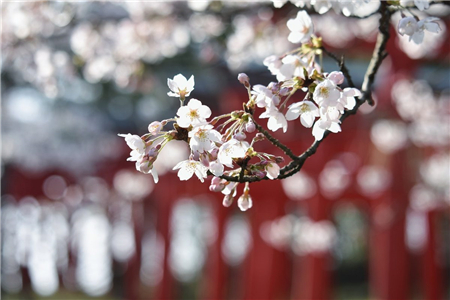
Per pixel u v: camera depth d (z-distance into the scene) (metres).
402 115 6.82
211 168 1.73
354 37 5.94
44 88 5.35
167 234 9.75
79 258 15.40
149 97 9.52
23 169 11.41
